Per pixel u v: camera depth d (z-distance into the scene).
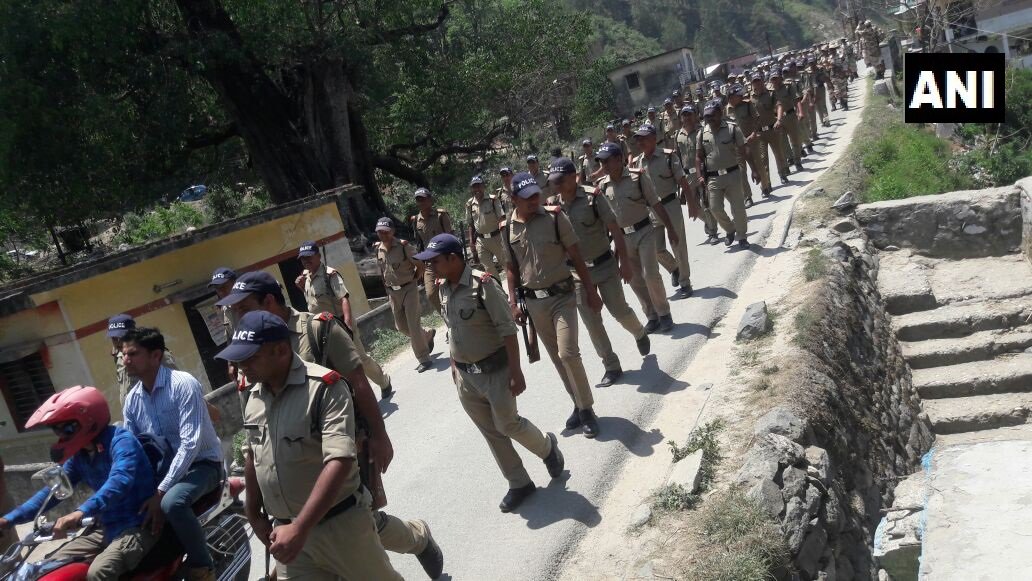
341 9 22.72
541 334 6.61
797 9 155.38
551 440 5.95
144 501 4.30
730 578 4.55
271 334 3.59
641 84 51.28
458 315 5.40
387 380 9.36
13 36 16.66
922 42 33.19
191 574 4.32
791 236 11.41
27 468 9.77
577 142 37.31
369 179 24.94
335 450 3.48
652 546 5.03
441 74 27.77
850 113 25.09
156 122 20.42
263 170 22.88
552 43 33.38
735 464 5.68
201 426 4.58
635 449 6.31
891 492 7.11
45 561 4.10
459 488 6.43
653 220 9.01
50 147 18.06
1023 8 34.47
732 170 11.07
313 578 3.79
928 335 10.45
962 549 5.49
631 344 8.66
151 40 20.14
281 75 23.72
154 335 4.67
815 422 6.34
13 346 9.85
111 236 31.30
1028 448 6.48
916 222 11.94
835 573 5.30
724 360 7.63
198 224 28.98
